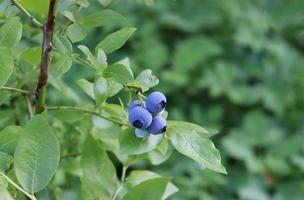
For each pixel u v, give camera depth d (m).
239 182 1.69
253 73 1.92
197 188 1.61
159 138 0.59
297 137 1.79
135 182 0.67
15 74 0.69
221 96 1.89
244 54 1.98
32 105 0.70
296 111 1.88
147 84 0.58
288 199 1.68
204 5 1.99
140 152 0.59
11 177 0.60
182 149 0.57
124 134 0.60
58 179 0.83
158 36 1.92
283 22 2.01
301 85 1.90
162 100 0.57
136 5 1.93
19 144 0.54
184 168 1.61
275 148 1.74
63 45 0.60
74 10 0.65
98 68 0.58
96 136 0.69
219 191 1.67
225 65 1.87
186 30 1.95
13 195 0.60
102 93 0.58
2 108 0.76
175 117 1.82
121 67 0.58
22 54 0.67
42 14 0.66
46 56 0.61
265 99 1.85
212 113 1.81
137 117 0.56
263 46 1.93
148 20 1.92
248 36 1.92
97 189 0.65
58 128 0.74
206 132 0.60
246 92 1.85
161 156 0.68
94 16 0.62
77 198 1.08
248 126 1.78
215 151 0.57
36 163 0.54
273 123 1.85
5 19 0.66
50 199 0.77
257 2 2.05
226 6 1.97
